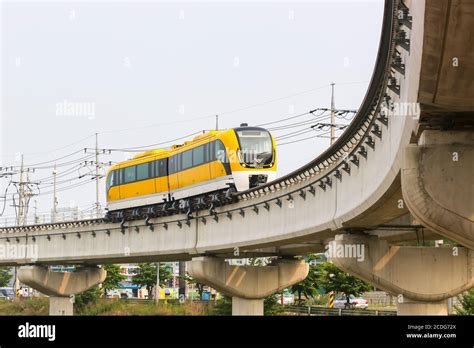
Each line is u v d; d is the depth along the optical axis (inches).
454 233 853.2
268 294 2348.7
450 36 597.0
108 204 2628.0
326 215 1508.4
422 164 856.3
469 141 853.2
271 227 1782.7
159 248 2357.3
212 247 2090.3
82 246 2741.1
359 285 2997.0
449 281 1509.6
